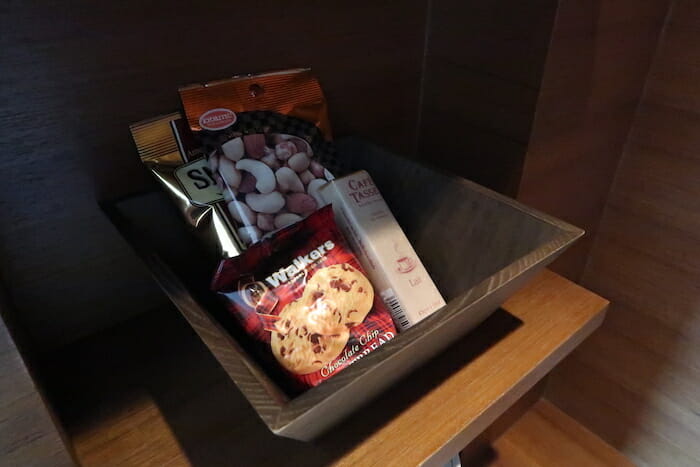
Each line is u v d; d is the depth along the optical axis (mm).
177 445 471
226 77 587
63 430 439
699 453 927
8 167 487
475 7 661
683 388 910
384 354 359
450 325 404
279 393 351
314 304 470
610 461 1056
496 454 1075
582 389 1093
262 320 454
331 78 681
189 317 383
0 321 327
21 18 449
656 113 805
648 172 845
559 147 713
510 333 567
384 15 690
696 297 839
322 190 563
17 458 367
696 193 790
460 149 762
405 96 778
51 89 484
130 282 606
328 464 440
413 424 469
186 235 591
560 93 649
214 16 552
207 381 536
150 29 518
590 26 624
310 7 619
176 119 528
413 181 626
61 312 573
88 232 556
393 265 545
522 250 518
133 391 525
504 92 666
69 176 524
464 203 570
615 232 930
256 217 527
